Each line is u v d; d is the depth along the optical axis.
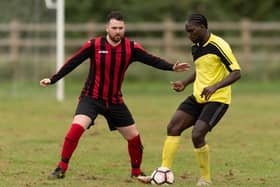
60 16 49.50
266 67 65.44
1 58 58.34
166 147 21.02
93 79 21.52
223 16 79.62
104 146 29.55
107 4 78.81
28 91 54.53
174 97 54.62
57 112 42.56
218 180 22.36
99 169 24.19
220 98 20.62
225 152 28.33
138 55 21.50
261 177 23.05
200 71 20.80
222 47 20.36
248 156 27.36
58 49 49.66
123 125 21.95
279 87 62.03
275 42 66.81
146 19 77.88
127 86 62.47
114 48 21.25
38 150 28.45
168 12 78.44
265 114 42.94
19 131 34.28
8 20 57.88
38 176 22.58
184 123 20.97
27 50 56.88
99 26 64.75
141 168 24.75
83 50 21.36
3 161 25.70
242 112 43.91
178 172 23.88
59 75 21.52
